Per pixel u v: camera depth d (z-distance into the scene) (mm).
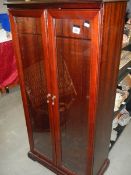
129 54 2061
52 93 1452
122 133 2375
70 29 1155
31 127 1852
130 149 2139
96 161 1613
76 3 1033
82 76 1246
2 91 3373
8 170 1926
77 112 1397
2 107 3014
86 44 1130
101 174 1783
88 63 1176
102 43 1078
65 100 1422
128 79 2223
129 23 1935
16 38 1480
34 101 1672
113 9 1082
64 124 1530
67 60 1270
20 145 2248
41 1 1157
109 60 1253
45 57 1350
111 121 1696
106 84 1326
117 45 1306
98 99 1258
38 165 1975
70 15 1094
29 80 1602
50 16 1183
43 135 1785
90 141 1418
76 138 1521
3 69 3248
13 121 2672
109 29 1112
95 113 1285
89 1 985
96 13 999
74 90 1335
